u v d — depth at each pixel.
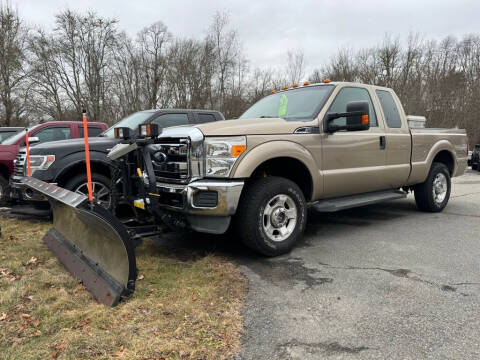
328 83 4.80
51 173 5.27
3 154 7.05
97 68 26.72
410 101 25.45
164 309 2.70
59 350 2.22
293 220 4.05
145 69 26.34
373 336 2.40
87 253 3.37
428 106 26.27
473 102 27.05
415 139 5.56
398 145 5.27
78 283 3.19
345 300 2.91
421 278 3.34
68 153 5.39
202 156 3.64
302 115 4.47
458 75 27.42
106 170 5.80
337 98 4.62
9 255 3.96
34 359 2.15
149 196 3.62
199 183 3.58
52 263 3.71
